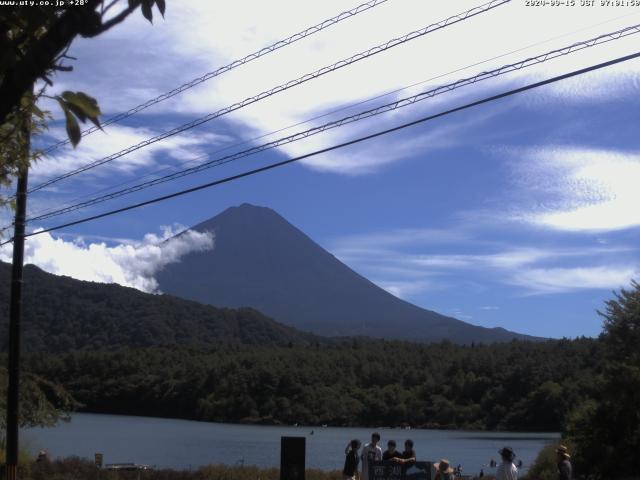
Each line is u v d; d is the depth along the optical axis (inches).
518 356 5447.8
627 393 1086.4
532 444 3745.1
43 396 1053.2
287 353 6358.3
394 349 6835.6
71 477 1071.6
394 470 653.9
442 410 5182.1
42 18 152.3
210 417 5305.1
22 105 205.0
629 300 1135.6
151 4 154.9
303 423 5241.1
